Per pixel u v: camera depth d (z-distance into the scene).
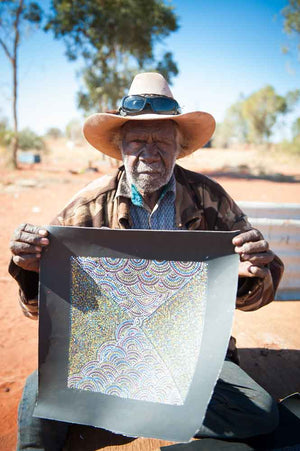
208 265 1.77
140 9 23.00
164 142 2.14
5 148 23.45
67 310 1.83
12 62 20.00
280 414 2.07
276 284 2.06
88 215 2.23
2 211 9.59
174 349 1.75
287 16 26.14
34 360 3.13
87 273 1.84
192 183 2.33
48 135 69.44
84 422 1.69
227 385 1.89
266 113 44.28
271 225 3.99
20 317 3.96
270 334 3.47
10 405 2.54
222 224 2.28
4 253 6.08
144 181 2.12
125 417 1.68
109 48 23.98
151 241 1.81
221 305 1.72
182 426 1.60
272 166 27.17
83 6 22.45
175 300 1.80
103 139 2.57
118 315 1.83
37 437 1.78
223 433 1.83
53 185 15.24
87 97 24.84
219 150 47.59
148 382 1.74
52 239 1.82
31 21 19.89
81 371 1.80
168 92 2.34
